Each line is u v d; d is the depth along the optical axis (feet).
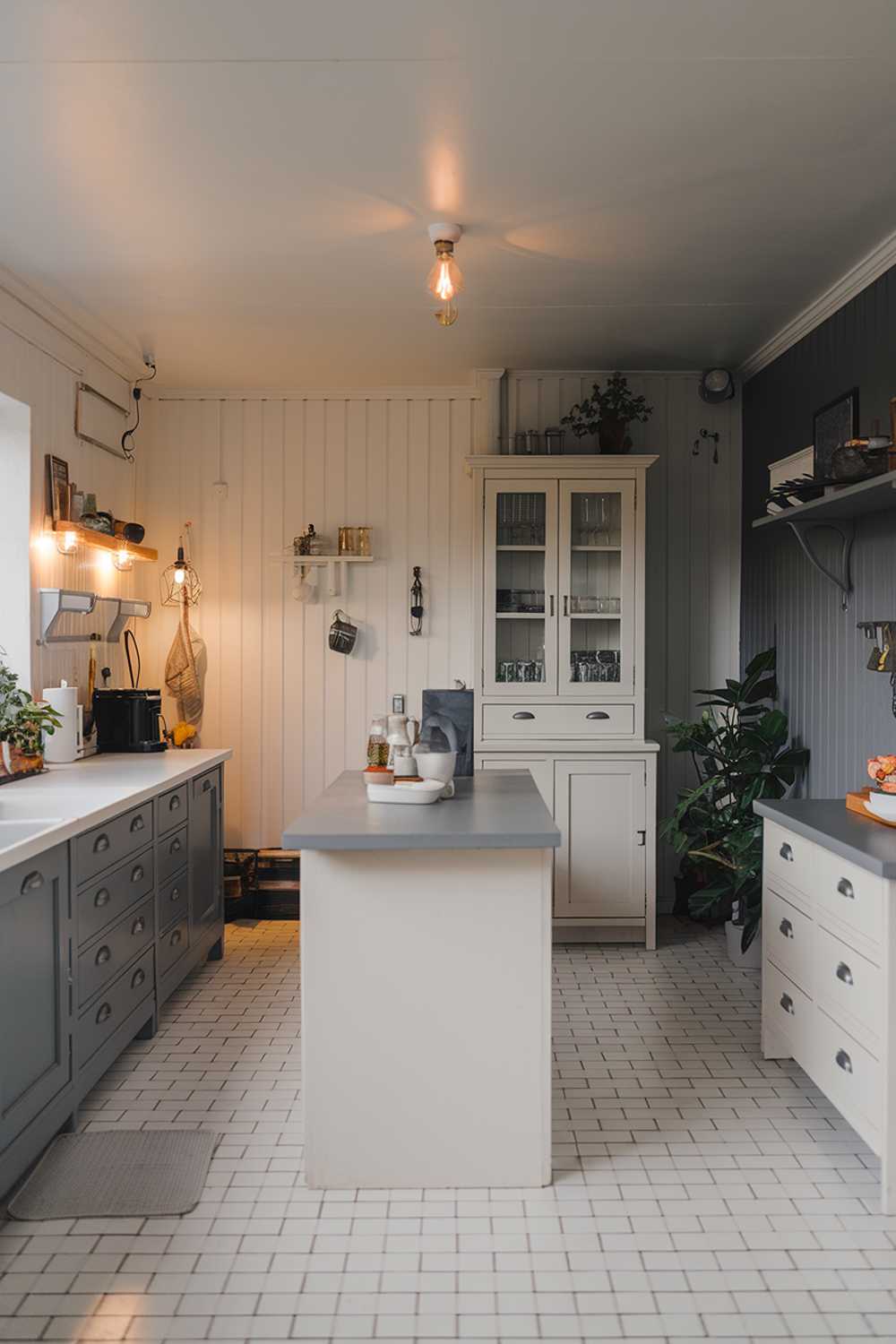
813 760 13.60
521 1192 8.32
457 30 7.07
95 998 9.77
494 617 15.60
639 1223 7.84
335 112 8.25
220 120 8.38
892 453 9.82
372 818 8.87
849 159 9.09
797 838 9.86
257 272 11.98
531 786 11.05
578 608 15.61
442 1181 8.38
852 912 8.49
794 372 14.33
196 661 17.42
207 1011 12.53
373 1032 8.34
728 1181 8.48
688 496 16.85
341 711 17.43
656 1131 9.37
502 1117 8.38
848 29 7.07
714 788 14.66
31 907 8.34
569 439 16.74
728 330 14.34
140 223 10.55
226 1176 8.54
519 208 10.16
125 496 16.71
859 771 12.08
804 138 8.70
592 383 16.76
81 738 13.82
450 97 8.00
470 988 8.35
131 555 15.29
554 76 7.70
